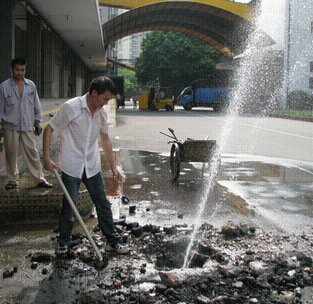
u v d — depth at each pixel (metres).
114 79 47.53
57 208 5.48
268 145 14.60
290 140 16.14
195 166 10.11
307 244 4.83
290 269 4.02
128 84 92.00
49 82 21.94
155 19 43.44
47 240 4.83
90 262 4.19
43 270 3.96
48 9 18.03
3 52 14.36
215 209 6.32
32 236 4.97
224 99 43.72
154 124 23.25
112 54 68.12
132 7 36.38
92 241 4.20
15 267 4.00
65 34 25.19
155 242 4.75
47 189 5.66
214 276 3.83
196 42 56.28
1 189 5.64
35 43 18.61
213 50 56.28
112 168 4.58
